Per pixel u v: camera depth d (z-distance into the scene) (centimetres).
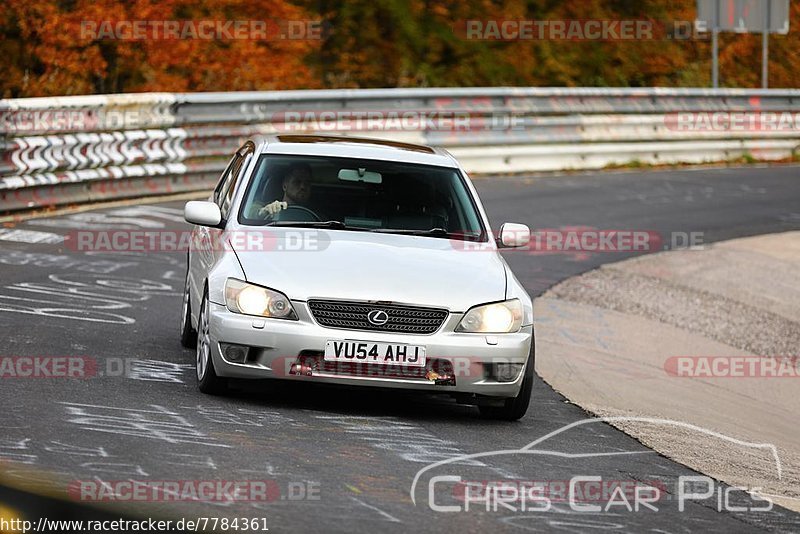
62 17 7844
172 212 5606
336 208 2909
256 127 6719
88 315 3516
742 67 13150
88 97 5606
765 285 5409
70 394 2533
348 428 2483
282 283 2594
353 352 2559
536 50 11706
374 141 3284
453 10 11581
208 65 8775
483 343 2620
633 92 8794
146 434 2247
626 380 3622
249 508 1834
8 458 2000
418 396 2977
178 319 3609
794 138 9806
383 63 11088
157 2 8381
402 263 2716
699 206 7081
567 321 4328
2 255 4372
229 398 2659
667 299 4934
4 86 7894
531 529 1884
